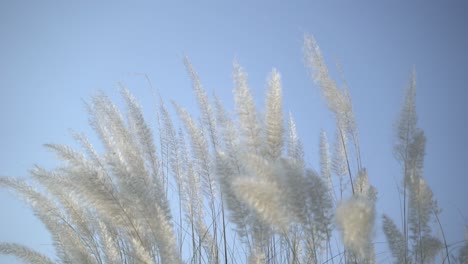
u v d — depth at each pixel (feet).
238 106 8.80
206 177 9.62
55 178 8.00
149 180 8.15
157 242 7.70
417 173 9.05
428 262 8.71
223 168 8.30
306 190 7.34
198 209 9.93
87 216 8.94
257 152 8.65
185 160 10.28
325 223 7.34
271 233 7.91
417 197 8.76
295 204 7.29
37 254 8.74
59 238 8.71
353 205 6.87
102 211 7.76
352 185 9.48
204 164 9.61
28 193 8.77
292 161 7.64
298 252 8.51
